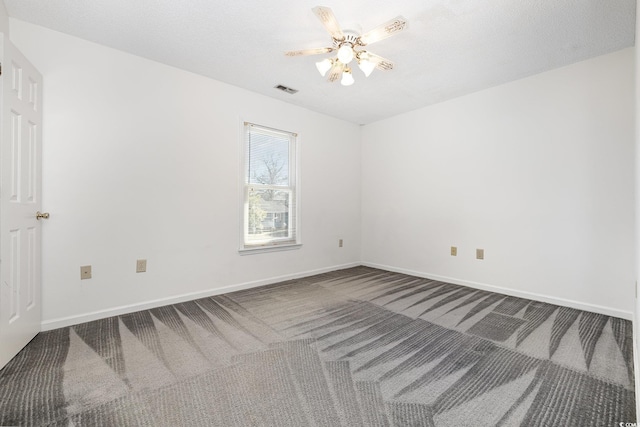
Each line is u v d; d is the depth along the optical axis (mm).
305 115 3920
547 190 2863
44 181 2180
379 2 1932
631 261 2428
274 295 3119
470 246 3432
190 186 2926
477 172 3363
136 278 2621
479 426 1256
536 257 2941
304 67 2820
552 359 1808
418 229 3949
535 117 2932
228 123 3188
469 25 2156
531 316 2520
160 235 2750
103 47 2449
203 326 2301
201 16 2088
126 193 2561
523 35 2275
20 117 1871
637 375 1489
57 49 2250
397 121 4188
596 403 1399
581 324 2340
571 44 2389
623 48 2441
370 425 1259
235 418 1298
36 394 1454
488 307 2748
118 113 2516
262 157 3525
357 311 2643
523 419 1297
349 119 4379
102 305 2449
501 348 1950
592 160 2609
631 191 2426
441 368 1712
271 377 1616
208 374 1640
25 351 1871
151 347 1947
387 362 1778
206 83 3021
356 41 2086
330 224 4266
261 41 2396
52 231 2221
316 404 1396
